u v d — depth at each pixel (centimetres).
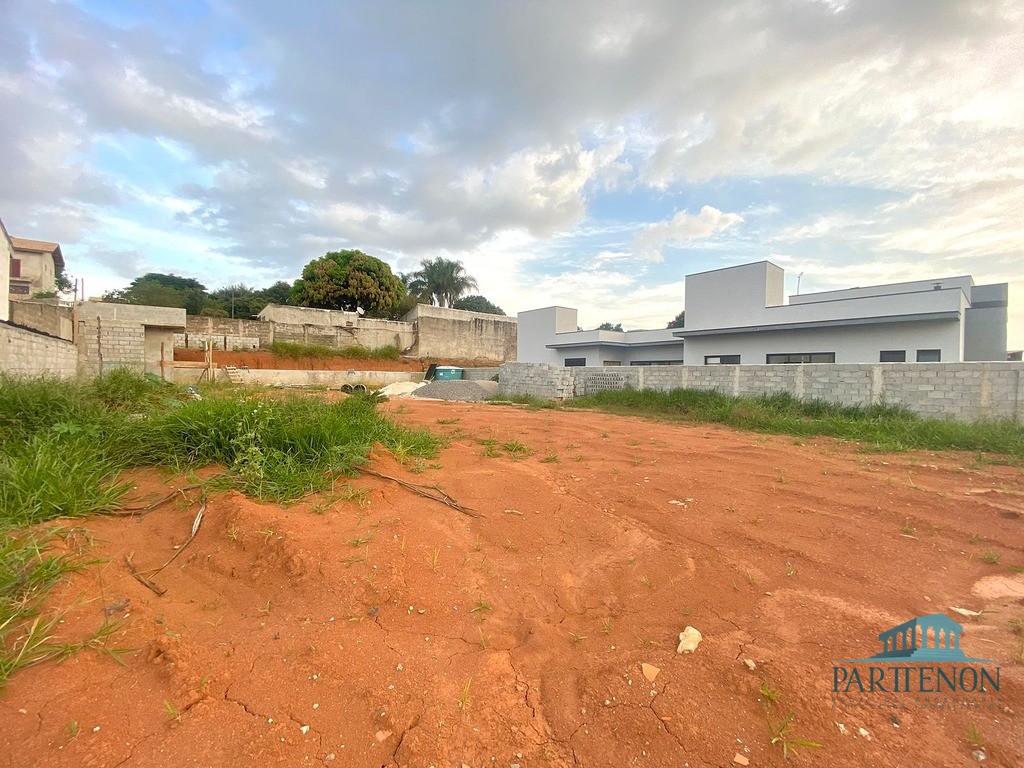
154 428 397
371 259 3189
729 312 1916
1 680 151
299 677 172
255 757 138
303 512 312
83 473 309
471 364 3406
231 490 318
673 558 290
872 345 1520
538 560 286
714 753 149
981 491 442
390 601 225
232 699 158
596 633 216
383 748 145
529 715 163
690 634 211
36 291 2658
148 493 327
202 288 3738
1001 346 1995
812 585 262
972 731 158
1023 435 678
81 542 244
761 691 174
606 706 168
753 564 285
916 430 741
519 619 225
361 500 341
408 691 169
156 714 149
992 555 297
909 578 271
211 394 543
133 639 181
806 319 1655
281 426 418
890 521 360
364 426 515
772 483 461
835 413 960
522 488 417
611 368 1514
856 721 163
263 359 2478
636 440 717
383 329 3098
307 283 3052
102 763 130
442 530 311
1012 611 238
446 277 3662
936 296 1390
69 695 150
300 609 215
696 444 691
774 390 1117
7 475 278
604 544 312
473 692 171
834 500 407
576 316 2861
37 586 198
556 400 1532
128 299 2755
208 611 212
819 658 196
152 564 244
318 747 143
